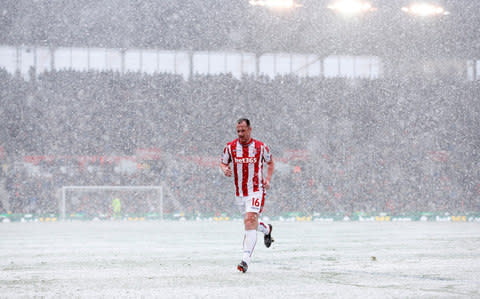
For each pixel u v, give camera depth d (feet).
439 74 259.39
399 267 44.55
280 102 251.19
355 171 244.42
